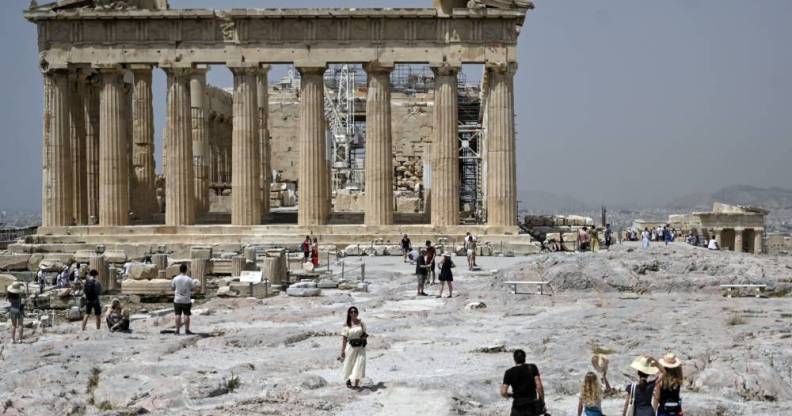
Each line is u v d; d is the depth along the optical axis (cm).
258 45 8775
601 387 2547
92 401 2923
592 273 5562
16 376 3216
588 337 3738
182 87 8844
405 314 4700
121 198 8912
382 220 8762
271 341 3906
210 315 4903
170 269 6091
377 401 2817
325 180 8856
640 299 5159
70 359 3556
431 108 13350
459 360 3466
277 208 12538
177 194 8862
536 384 2372
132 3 9012
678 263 5812
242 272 6088
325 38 8744
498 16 8606
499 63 8631
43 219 8962
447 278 5481
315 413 2688
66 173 8962
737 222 11344
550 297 5275
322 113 8844
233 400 2880
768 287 5362
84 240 8688
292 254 7581
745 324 4062
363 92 14888
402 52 8706
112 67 8825
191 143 8969
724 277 5544
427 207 10931
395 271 6925
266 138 10638
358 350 3002
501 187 8681
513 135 8738
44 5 8862
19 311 4091
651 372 2228
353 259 8025
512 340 3853
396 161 13325
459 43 8662
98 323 4459
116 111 8906
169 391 2903
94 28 8862
